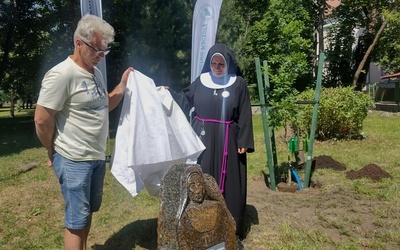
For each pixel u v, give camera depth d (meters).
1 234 4.62
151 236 4.39
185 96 4.17
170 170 3.17
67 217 3.12
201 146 3.77
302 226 4.48
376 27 22.67
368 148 9.27
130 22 15.47
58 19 18.16
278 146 9.65
